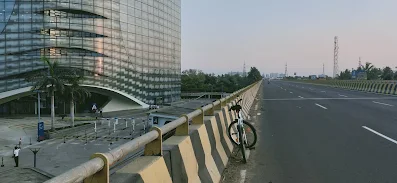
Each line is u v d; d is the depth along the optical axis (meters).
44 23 62.03
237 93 13.05
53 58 63.47
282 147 8.48
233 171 6.29
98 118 62.69
